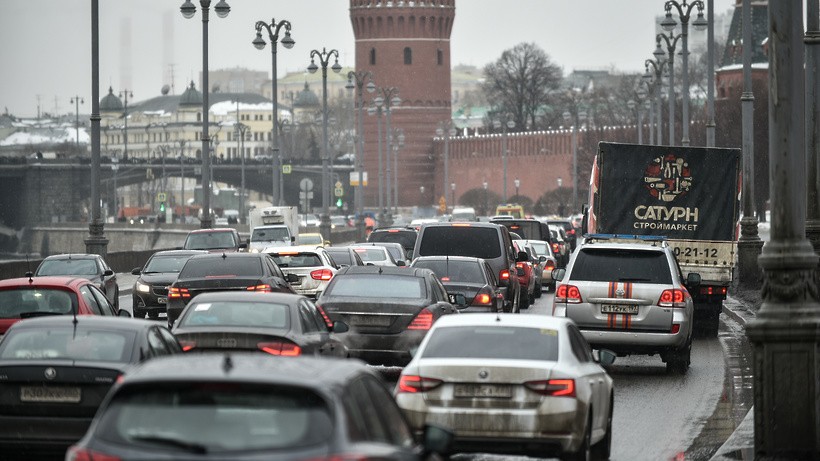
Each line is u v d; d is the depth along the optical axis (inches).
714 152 3115.2
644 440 1600.6
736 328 3316.9
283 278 2657.5
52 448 1282.0
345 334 2060.8
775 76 1327.5
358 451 718.5
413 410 1278.3
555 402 1261.1
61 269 3344.0
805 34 2320.4
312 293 3287.4
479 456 1481.3
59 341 1333.7
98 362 1294.3
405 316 2059.5
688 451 1518.2
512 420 1261.1
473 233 3171.8
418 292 2106.3
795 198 1311.5
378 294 2096.5
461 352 1305.4
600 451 1446.9
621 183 3144.7
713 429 1689.2
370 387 812.6
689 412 1849.2
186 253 3604.8
